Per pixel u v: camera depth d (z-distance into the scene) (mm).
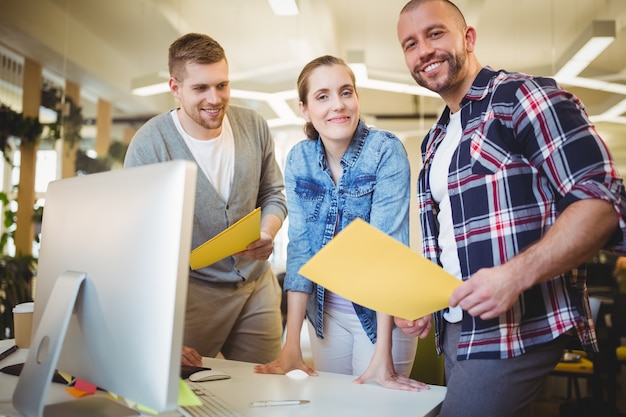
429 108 5613
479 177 1136
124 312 853
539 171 1078
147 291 817
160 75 5723
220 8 5555
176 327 793
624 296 3594
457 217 1186
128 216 868
